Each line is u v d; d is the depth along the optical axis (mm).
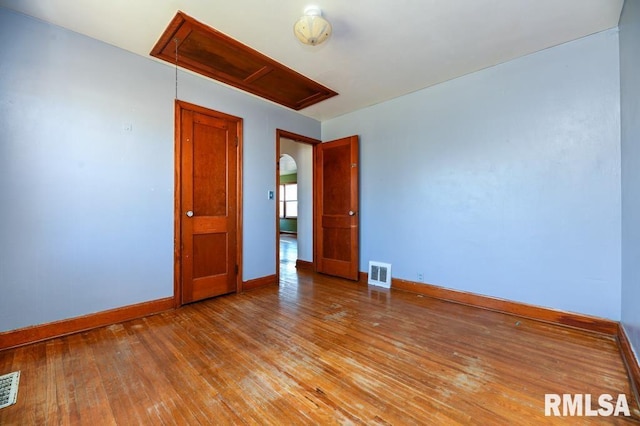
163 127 2805
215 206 3230
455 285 3146
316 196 4562
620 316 2221
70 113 2283
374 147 3914
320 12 2031
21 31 2076
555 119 2520
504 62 2781
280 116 3992
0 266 1998
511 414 1413
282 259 5812
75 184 2307
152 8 2004
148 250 2703
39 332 2135
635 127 1771
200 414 1418
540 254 2605
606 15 2094
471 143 3014
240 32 2270
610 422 1354
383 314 2746
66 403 1483
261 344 2133
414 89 3406
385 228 3799
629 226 1947
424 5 1972
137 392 1579
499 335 2285
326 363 1880
